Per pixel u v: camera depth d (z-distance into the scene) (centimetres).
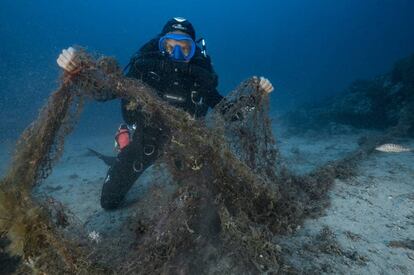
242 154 269
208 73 339
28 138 192
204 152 209
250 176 221
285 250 239
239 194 226
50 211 190
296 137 935
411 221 296
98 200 395
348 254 239
